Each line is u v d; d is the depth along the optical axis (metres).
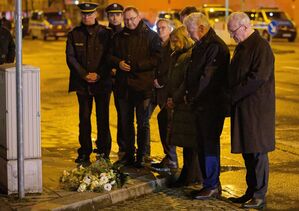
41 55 34.59
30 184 8.05
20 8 7.46
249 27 7.59
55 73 25.14
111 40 9.54
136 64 9.31
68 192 8.12
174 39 8.62
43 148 11.30
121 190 8.22
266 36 38.81
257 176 7.82
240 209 7.87
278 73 23.05
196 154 8.74
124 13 9.36
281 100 16.91
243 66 7.55
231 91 7.61
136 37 9.35
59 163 9.88
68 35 9.71
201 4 49.09
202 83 7.88
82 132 9.85
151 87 9.41
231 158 10.72
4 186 8.14
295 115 14.76
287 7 47.19
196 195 8.27
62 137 12.48
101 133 9.95
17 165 7.88
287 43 39.19
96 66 9.62
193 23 7.93
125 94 9.43
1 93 8.05
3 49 11.82
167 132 9.27
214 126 8.05
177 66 8.56
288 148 11.44
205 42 7.94
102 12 46.19
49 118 14.85
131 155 9.54
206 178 8.28
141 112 9.45
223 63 7.91
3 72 7.92
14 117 7.96
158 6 48.16
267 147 7.63
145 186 8.52
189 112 8.32
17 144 7.75
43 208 7.50
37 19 51.28
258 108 7.57
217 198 8.32
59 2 60.91
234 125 7.69
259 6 46.22
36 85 7.95
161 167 9.45
